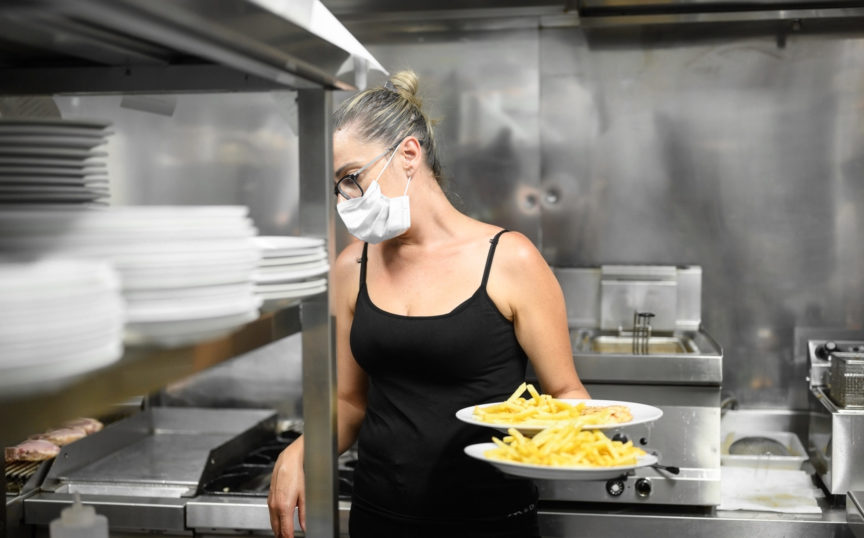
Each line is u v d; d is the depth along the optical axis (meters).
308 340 1.20
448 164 3.17
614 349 2.81
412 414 1.76
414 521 1.76
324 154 1.16
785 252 3.04
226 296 0.82
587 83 3.10
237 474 2.55
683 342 2.87
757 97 3.02
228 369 3.20
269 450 2.80
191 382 3.21
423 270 1.78
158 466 2.62
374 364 1.79
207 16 0.75
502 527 1.74
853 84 2.96
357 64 1.16
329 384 1.21
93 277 0.63
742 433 2.83
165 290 0.76
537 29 3.09
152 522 2.35
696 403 2.37
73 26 0.94
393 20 2.84
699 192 3.08
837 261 3.01
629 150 3.10
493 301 1.73
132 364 0.71
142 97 1.25
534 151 3.14
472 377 1.74
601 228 3.14
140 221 0.75
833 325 3.03
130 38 1.01
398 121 1.70
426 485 1.74
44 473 2.45
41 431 0.62
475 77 3.13
